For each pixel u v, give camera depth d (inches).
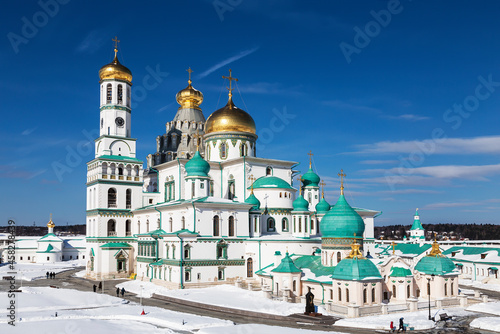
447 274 2994.6
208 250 3713.1
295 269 3198.8
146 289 3595.0
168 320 2400.3
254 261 3801.7
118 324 2308.1
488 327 2319.1
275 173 4441.4
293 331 2180.1
